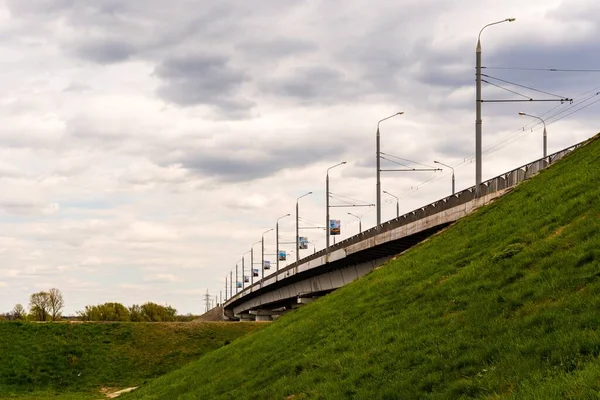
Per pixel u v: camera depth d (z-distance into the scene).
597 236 19.88
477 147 44.88
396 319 22.86
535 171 38.41
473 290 21.41
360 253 63.78
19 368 68.00
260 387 24.03
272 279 105.75
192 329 79.06
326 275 84.00
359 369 19.64
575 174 29.38
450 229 34.75
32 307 147.75
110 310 170.38
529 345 15.37
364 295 29.94
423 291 24.66
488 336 17.23
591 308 15.77
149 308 178.75
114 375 68.06
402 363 18.31
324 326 28.16
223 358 35.69
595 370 12.96
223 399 24.94
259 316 150.25
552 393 12.71
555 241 21.45
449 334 18.78
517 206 30.05
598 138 35.09
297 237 101.19
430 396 15.44
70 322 78.56
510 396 13.39
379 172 66.00
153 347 74.25
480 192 43.59
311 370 22.44
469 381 15.12
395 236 55.28
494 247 25.36
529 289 18.69
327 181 85.50
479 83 45.38
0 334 74.81
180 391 32.22
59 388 64.62
